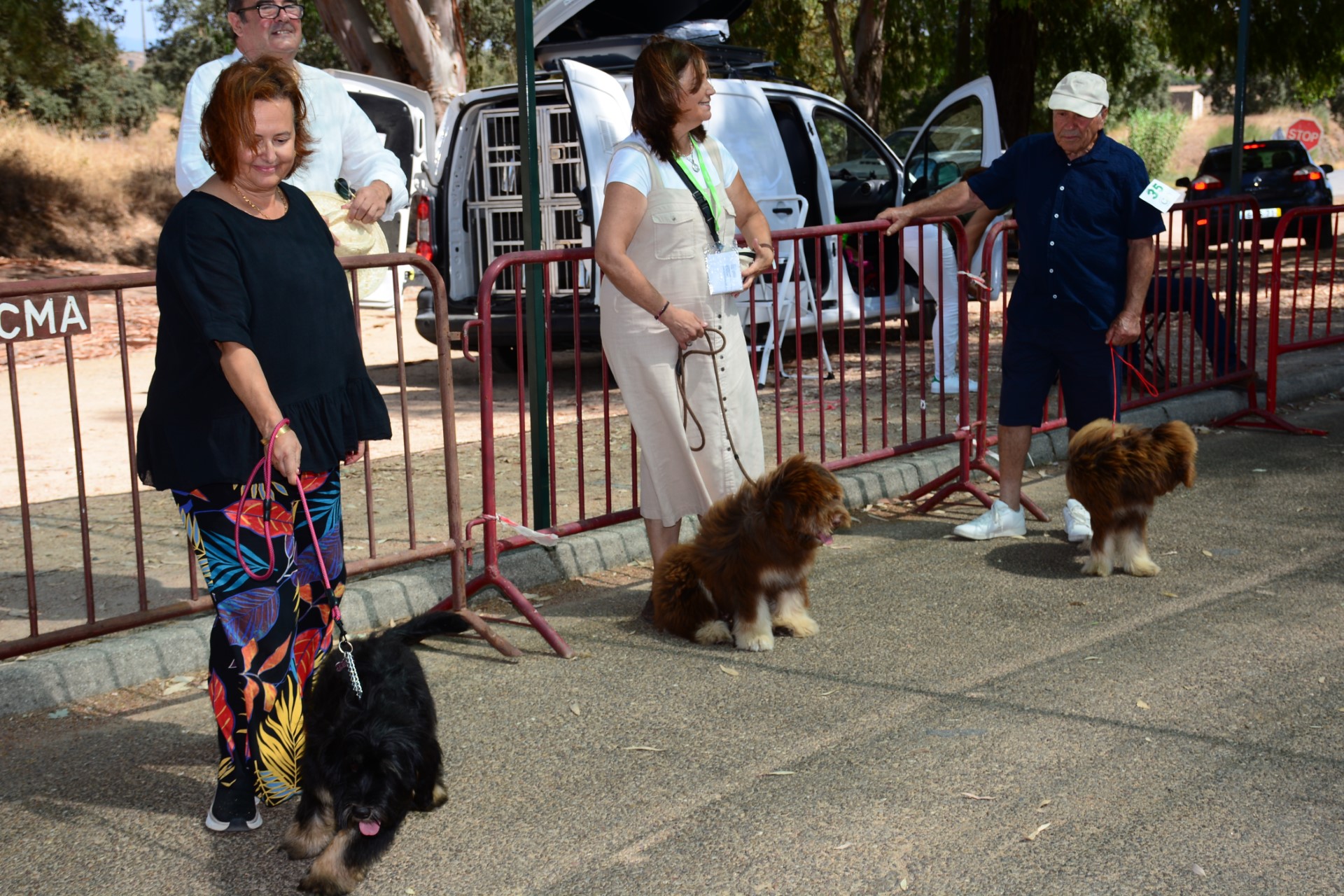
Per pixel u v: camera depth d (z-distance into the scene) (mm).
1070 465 5438
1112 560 5441
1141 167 5629
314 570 3391
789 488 4379
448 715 4180
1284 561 5535
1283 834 3221
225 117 3051
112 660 4461
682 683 4391
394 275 4789
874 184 11398
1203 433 8234
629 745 3900
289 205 3299
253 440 3170
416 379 11055
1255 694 4113
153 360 12312
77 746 4008
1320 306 14242
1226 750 3715
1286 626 4734
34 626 4270
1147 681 4254
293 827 3221
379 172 4930
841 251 6332
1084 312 5715
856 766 3688
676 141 4609
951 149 11234
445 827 3420
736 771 3695
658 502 4992
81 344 13391
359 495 6984
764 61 11078
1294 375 9461
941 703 4129
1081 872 3074
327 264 3326
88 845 3398
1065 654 4531
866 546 6055
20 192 25047
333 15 18109
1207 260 8375
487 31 33594
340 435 3326
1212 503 6531
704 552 4676
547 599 5418
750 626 4652
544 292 5441
